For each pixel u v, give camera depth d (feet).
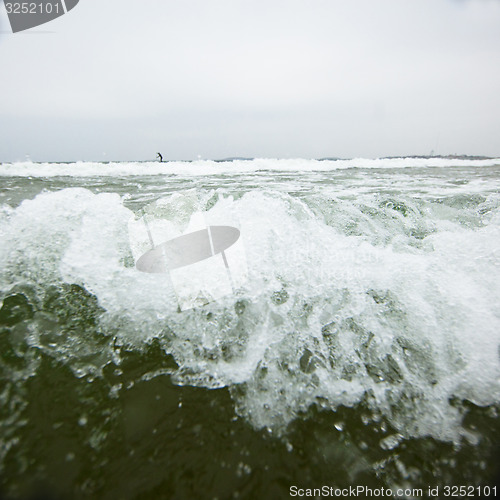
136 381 3.83
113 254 5.92
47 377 3.73
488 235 6.89
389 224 7.98
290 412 3.58
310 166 33.30
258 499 2.68
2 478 2.67
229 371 4.07
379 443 3.26
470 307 4.96
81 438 3.08
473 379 4.01
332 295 5.26
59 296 5.00
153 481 2.76
